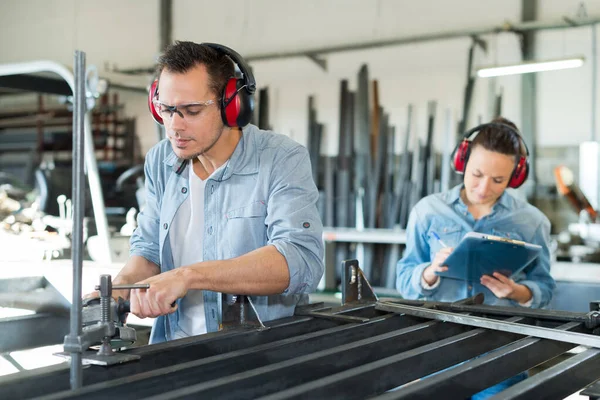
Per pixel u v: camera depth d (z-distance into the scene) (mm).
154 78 1396
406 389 846
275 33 6902
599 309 1414
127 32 7641
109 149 7418
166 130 1342
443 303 1575
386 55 6320
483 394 1961
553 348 1194
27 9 8312
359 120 6371
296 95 6812
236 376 895
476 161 2254
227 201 1515
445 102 6047
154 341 1679
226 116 1353
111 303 1018
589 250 4730
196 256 1573
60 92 4188
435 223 2379
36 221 3574
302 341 1143
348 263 1546
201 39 7273
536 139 5633
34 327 2463
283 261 1307
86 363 976
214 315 1543
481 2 5879
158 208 1657
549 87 5582
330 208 6406
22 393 865
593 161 5156
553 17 5578
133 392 872
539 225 2344
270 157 1488
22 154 8141
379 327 1324
